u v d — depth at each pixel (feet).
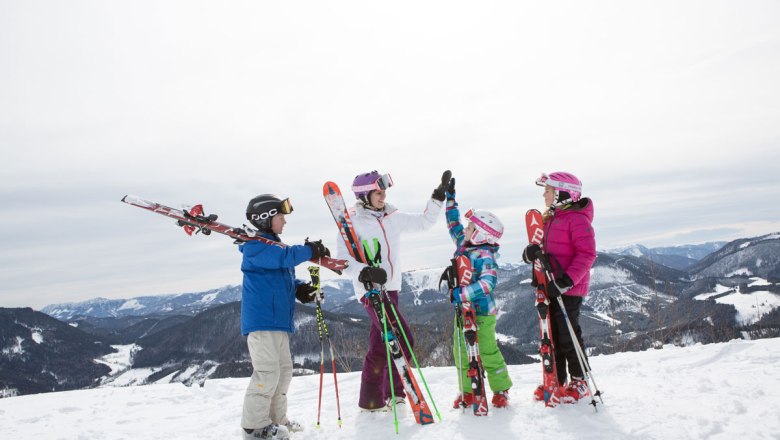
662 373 13.42
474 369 10.21
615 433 8.58
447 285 11.14
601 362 16.16
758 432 7.99
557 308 10.79
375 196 11.89
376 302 10.68
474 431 9.39
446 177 12.53
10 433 14.37
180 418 15.01
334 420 11.68
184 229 10.64
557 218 10.91
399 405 11.74
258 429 10.09
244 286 10.64
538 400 11.10
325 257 11.19
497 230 10.75
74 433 14.06
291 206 11.15
